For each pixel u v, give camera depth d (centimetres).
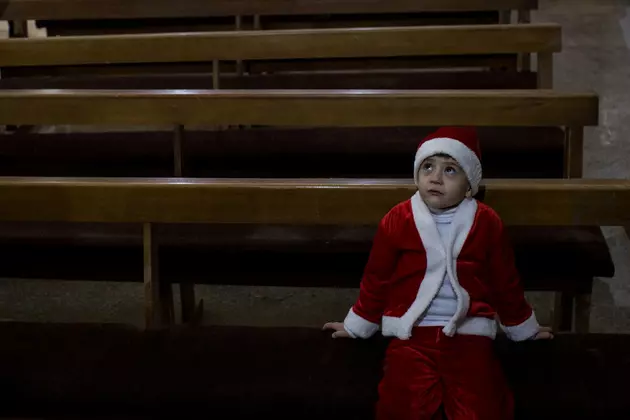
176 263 201
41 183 169
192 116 213
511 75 319
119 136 261
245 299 259
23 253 205
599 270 194
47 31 409
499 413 137
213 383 156
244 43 287
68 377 159
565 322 214
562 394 150
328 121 211
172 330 170
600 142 342
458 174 137
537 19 496
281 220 167
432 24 387
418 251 140
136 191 167
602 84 401
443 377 137
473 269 139
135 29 404
